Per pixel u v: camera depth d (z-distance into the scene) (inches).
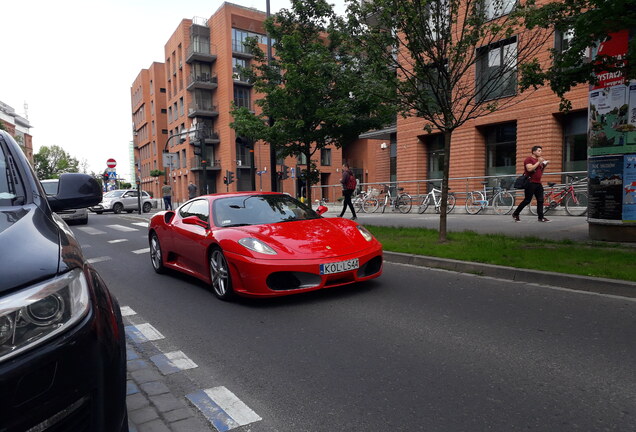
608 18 220.1
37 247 68.4
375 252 196.1
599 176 283.3
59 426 59.4
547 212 498.3
